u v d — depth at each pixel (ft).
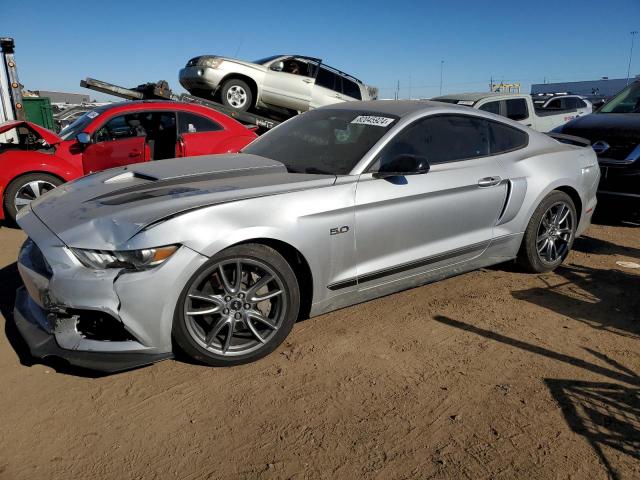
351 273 11.84
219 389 9.92
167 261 9.50
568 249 16.49
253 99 34.50
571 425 8.98
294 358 11.06
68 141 23.09
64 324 9.58
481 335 12.17
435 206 12.88
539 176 15.05
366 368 10.71
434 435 8.73
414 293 14.64
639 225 22.58
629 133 21.57
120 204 10.27
